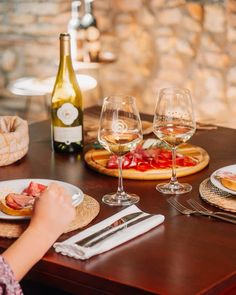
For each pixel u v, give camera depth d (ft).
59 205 4.65
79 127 6.94
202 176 6.12
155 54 15.26
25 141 6.67
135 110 5.51
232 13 13.94
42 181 5.82
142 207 5.40
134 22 15.44
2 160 6.49
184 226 5.01
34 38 15.98
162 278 4.21
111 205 5.43
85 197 5.53
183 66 14.88
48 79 12.65
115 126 5.46
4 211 5.11
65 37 6.95
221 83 14.35
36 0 15.72
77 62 14.20
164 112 5.74
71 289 4.43
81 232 4.79
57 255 4.55
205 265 4.38
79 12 15.37
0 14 16.21
